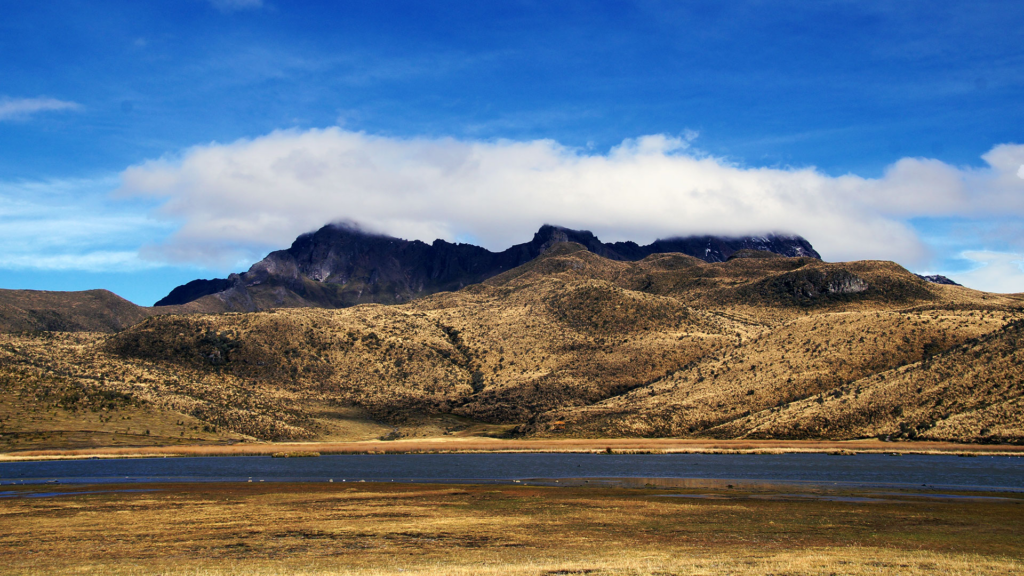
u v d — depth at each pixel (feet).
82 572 111.34
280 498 208.23
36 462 371.97
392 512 177.68
